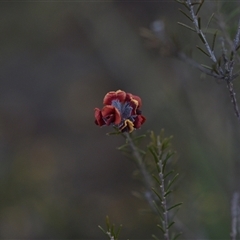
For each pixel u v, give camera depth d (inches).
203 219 215.9
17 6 398.3
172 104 235.9
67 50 437.4
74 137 419.8
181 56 153.0
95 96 435.2
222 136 222.2
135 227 334.3
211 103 222.5
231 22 157.6
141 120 103.7
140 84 323.6
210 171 235.1
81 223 338.3
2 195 343.0
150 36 162.9
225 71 106.7
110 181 384.2
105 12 347.9
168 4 279.0
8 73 437.4
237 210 152.1
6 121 422.6
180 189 213.6
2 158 390.6
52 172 381.1
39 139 418.0
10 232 325.4
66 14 391.5
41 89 442.0
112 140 409.4
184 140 271.1
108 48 348.2
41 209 337.7
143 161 134.6
